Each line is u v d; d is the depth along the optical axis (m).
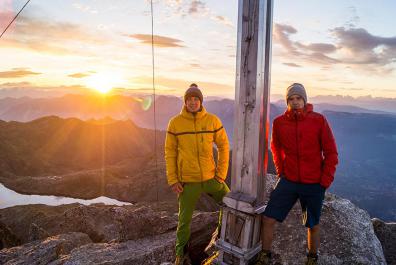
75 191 156.50
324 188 4.02
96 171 176.00
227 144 5.04
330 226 5.11
